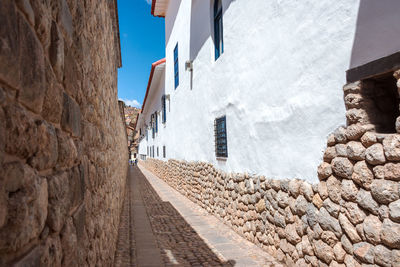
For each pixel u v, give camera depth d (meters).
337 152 2.79
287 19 3.69
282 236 3.80
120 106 9.48
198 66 7.90
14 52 0.90
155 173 19.80
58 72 1.41
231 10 5.50
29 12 1.03
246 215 4.95
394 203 2.12
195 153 8.38
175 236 5.43
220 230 5.66
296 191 3.47
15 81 0.90
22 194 0.94
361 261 2.44
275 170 4.00
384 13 2.37
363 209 2.46
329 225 2.87
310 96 3.27
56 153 1.33
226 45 5.78
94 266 2.34
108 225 3.54
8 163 0.86
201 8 7.57
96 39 2.92
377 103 2.60
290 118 3.64
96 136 2.74
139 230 5.83
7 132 0.85
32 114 1.09
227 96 5.74
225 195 5.95
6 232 0.83
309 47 3.28
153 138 21.09
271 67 4.08
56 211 1.29
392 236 2.12
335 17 2.89
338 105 2.86
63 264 1.40
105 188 3.39
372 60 2.48
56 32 1.38
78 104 1.94
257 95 4.50
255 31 4.54
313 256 3.15
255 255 4.20
